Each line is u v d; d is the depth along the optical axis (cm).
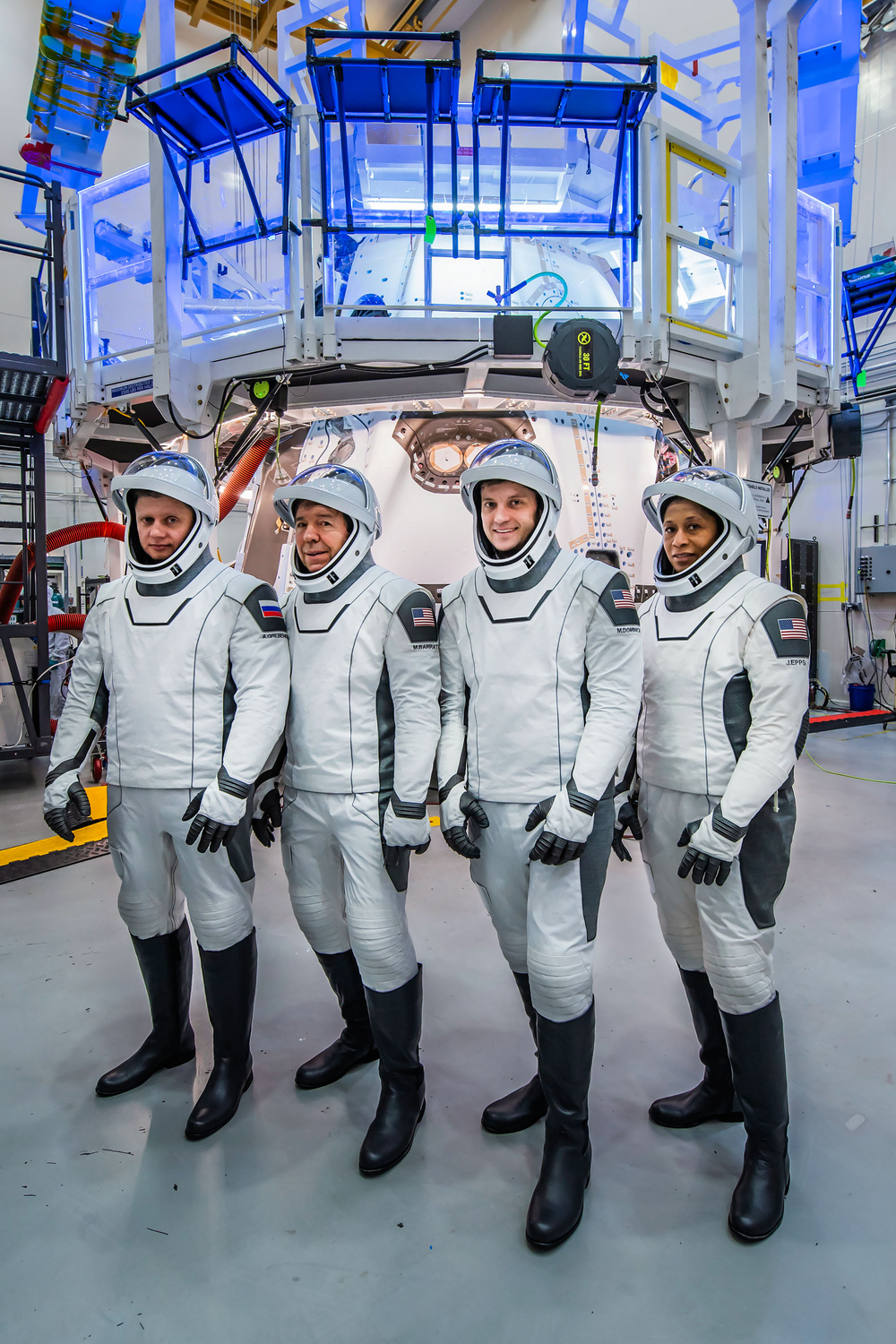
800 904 328
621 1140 181
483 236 372
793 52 404
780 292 414
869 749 686
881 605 901
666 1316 134
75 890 351
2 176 466
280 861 386
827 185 562
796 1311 135
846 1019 235
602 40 689
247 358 386
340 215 393
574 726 158
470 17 975
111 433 502
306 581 180
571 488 428
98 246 458
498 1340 130
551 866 156
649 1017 234
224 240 373
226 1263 146
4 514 1105
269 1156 176
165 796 178
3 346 1031
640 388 416
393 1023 174
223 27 1054
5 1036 229
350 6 506
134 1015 240
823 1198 162
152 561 182
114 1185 167
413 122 346
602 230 368
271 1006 245
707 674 158
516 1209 159
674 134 377
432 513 418
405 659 172
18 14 986
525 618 160
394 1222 156
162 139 357
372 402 421
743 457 454
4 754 532
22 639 557
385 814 170
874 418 886
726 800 146
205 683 179
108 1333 132
